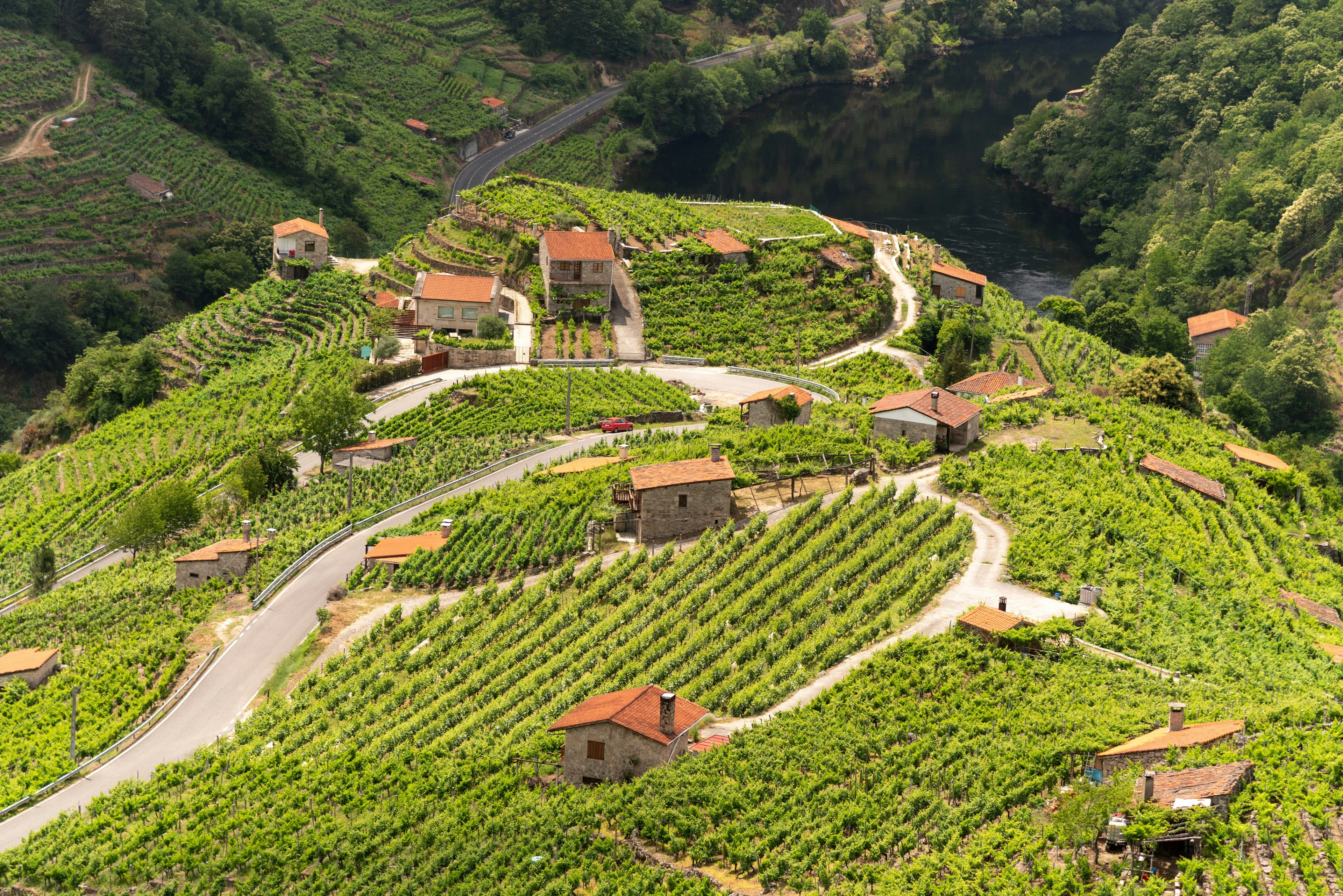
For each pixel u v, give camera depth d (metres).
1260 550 107.62
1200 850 59.31
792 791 68.50
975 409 122.69
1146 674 79.19
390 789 76.00
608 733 73.06
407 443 138.75
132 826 75.38
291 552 111.75
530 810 70.81
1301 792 62.03
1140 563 96.00
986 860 61.12
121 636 101.75
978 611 86.50
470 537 110.06
